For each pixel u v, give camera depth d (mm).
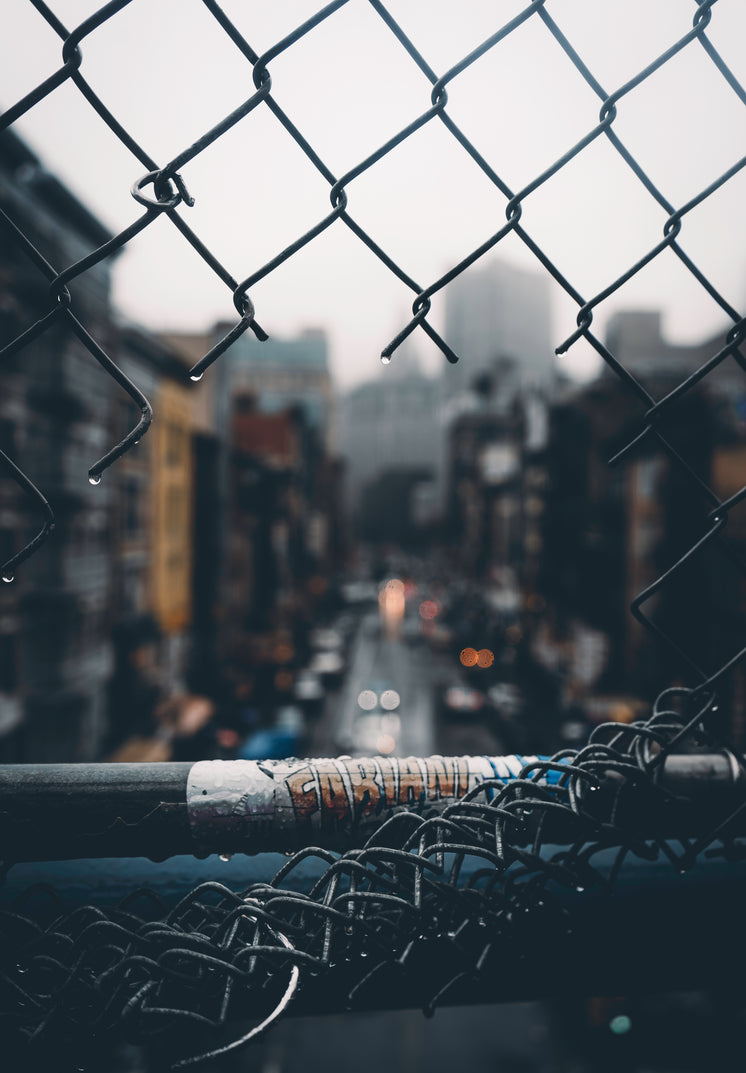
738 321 903
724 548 902
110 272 20750
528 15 830
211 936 738
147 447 26359
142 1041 669
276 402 111375
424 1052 11516
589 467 32688
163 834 767
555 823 822
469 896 746
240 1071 10961
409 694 38781
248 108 766
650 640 25547
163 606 28625
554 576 39406
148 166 743
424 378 199500
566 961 846
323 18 777
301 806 789
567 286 892
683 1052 9312
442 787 825
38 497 703
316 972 661
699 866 902
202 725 28109
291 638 50250
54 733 19328
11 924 723
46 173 16062
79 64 724
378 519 175375
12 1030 669
